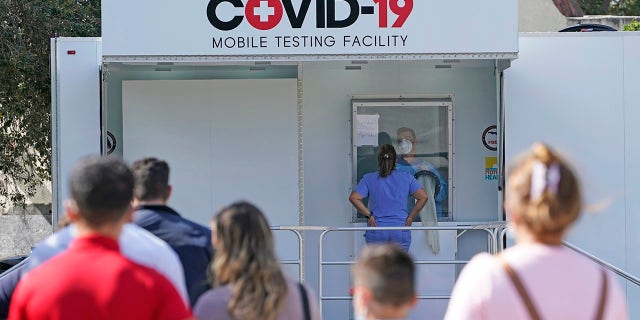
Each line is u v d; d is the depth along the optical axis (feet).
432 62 103.24
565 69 102.68
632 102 102.53
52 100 99.96
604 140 102.63
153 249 48.34
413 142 110.93
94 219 39.34
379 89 111.14
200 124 104.99
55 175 99.86
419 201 103.60
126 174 40.50
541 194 36.01
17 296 38.22
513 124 102.58
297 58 86.58
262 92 105.29
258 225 41.86
